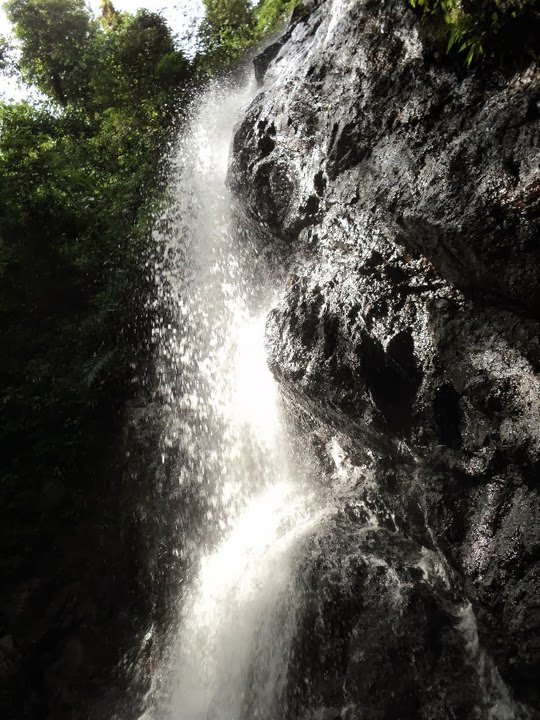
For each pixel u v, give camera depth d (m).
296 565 4.60
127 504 7.14
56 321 8.62
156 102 10.89
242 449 6.60
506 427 3.10
